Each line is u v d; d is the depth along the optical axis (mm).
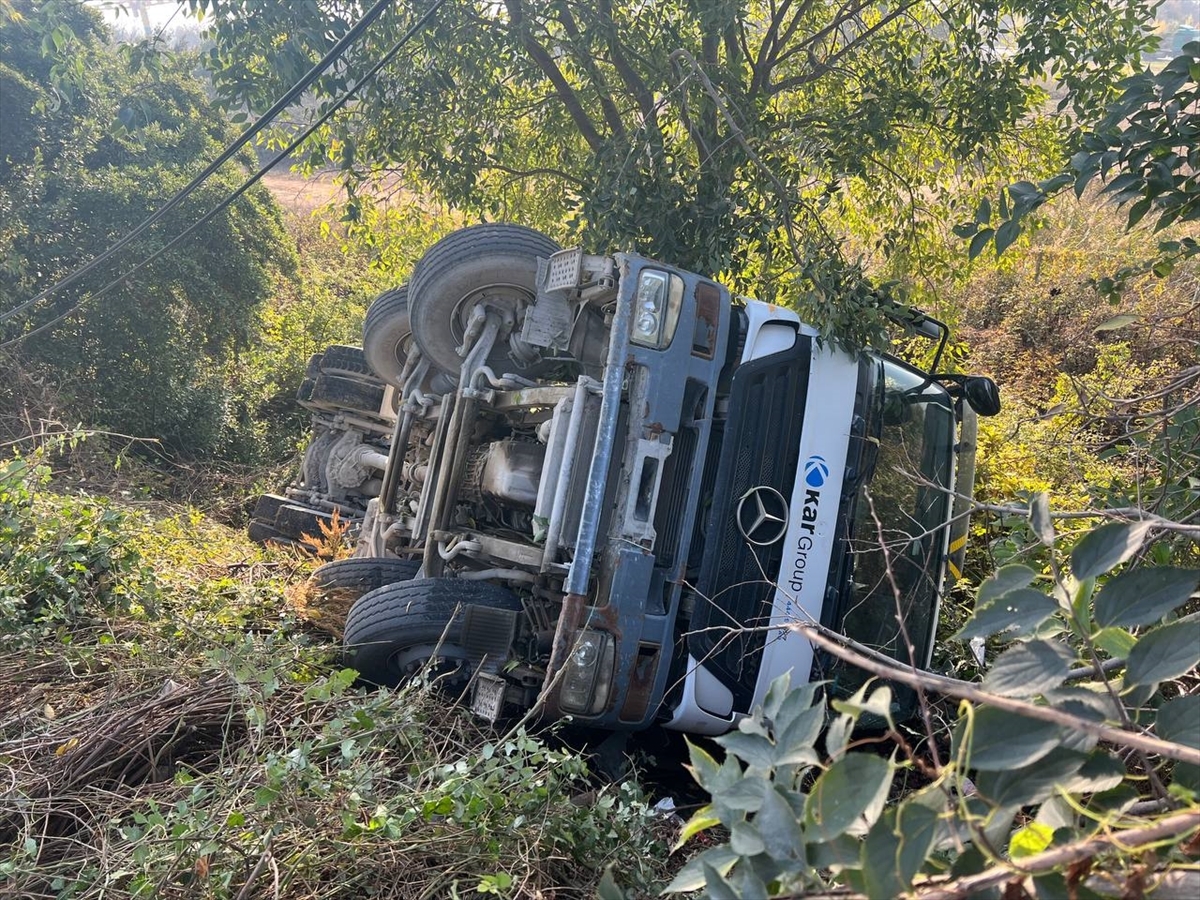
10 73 10383
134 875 3037
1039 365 10664
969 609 5773
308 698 3727
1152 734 2041
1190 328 5156
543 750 3691
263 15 7527
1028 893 1586
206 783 3641
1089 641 1806
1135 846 1487
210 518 9055
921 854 1521
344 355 8406
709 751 5164
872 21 9273
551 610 4934
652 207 6773
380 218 10211
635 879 3268
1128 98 4012
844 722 1709
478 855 3184
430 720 4383
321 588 5688
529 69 8703
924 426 5281
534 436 5633
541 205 9938
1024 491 4883
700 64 7496
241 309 11438
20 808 3395
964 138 8453
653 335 4555
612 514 4512
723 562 4613
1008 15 8422
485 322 5895
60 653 4703
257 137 8344
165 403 10398
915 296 9438
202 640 4953
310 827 3146
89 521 5688
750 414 4723
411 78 8234
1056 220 13469
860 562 4801
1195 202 4027
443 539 5402
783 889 1688
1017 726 1636
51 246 10203
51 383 9852
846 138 8125
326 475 8391
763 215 6730
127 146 11305
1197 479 4203
